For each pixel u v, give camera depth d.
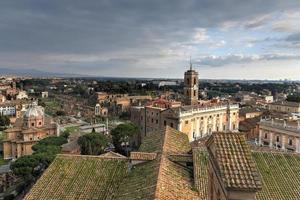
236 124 150.25
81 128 186.12
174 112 119.75
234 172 17.33
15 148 131.75
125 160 39.12
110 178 35.81
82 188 34.22
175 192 26.92
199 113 128.38
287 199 30.91
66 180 35.66
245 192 16.17
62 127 189.88
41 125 139.12
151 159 35.69
